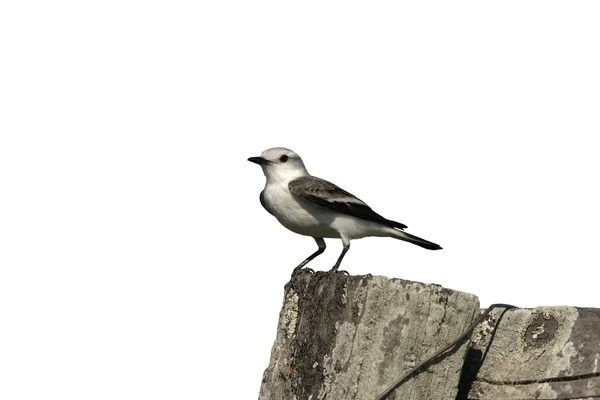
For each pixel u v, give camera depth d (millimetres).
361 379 11422
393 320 11391
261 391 12820
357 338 11539
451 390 11445
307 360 12273
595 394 11258
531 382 11812
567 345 11664
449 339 11398
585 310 11727
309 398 12023
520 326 12156
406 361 11258
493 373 12188
